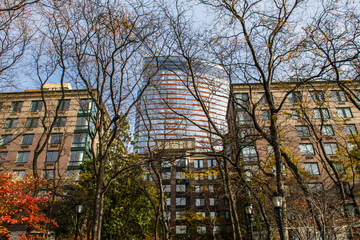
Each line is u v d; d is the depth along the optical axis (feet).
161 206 54.75
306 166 98.32
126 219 64.13
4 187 40.73
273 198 33.94
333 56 43.86
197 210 126.82
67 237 68.44
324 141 102.42
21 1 36.94
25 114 114.93
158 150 56.65
